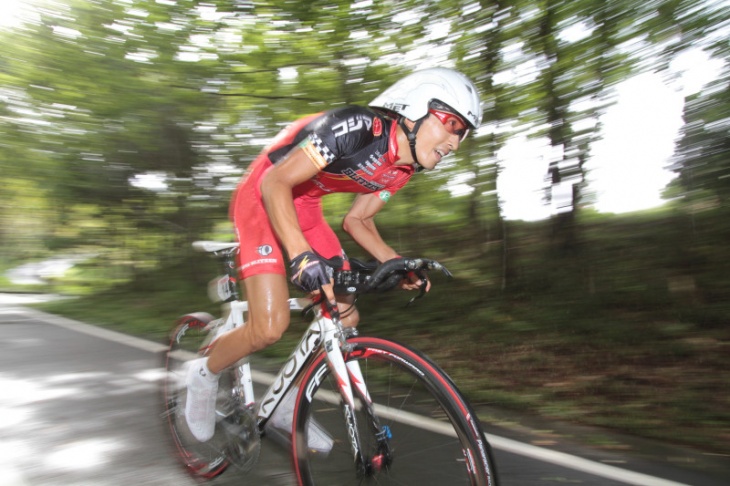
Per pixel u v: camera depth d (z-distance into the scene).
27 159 7.94
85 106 6.97
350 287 1.77
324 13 5.36
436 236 6.06
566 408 2.97
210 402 2.17
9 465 2.39
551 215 5.53
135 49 6.36
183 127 6.84
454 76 1.81
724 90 4.34
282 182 1.72
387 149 1.83
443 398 1.59
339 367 1.75
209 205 7.75
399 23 5.18
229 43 5.96
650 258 5.17
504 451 2.48
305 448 1.88
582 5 4.32
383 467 1.71
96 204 8.40
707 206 5.22
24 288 9.80
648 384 3.25
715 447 2.44
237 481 2.24
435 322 4.88
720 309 4.21
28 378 3.71
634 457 2.39
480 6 4.78
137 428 2.78
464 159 5.10
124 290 8.02
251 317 1.93
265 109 6.21
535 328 4.47
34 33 6.73
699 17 4.06
